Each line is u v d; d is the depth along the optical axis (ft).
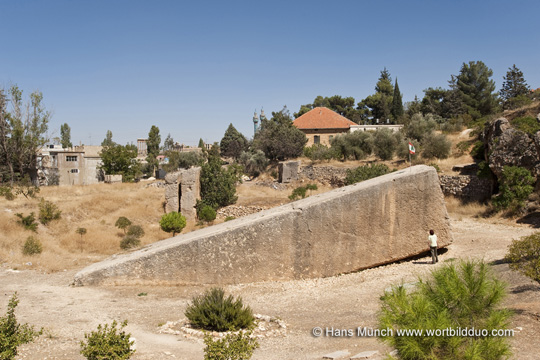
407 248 48.83
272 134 192.24
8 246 62.90
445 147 122.01
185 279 46.80
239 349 20.99
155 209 101.91
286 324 31.83
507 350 16.30
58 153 166.30
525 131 78.74
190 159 226.17
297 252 47.19
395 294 18.21
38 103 141.79
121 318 34.32
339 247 47.73
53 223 80.43
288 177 144.05
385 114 277.64
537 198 70.95
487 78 205.05
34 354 25.22
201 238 46.83
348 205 47.80
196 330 30.25
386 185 48.55
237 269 46.78
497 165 79.87
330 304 37.04
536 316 27.14
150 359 24.23
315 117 220.43
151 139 340.59
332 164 144.46
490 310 17.61
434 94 246.06
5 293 42.60
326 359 23.53
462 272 18.54
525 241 30.99
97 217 90.94
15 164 143.13
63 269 55.21
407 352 16.12
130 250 59.26
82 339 28.27
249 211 98.94
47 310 36.50
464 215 79.05
